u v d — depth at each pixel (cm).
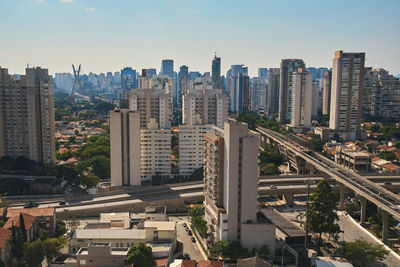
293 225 18650
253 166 16762
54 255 15800
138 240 16762
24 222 17175
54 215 18962
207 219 19588
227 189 16862
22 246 15588
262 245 16912
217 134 19250
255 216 17100
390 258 16588
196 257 17012
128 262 14588
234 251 16425
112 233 16988
